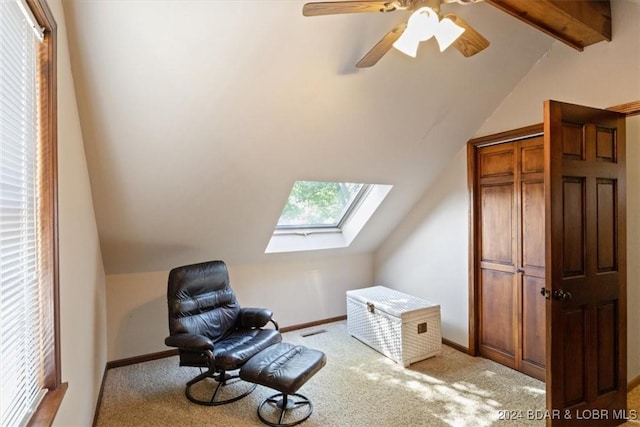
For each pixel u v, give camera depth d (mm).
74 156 1820
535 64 2717
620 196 2219
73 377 1686
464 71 2547
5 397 984
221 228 3148
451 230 3482
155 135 2174
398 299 3492
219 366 2387
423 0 1444
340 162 2961
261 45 1910
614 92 2285
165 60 1825
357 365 3061
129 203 2564
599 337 2129
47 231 1311
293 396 2533
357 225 4004
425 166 3400
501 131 2971
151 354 3312
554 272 1957
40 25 1277
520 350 2898
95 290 2498
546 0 1961
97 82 1820
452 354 3293
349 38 2045
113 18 1604
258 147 2521
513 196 2938
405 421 2242
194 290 2846
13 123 1085
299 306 4082
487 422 2215
